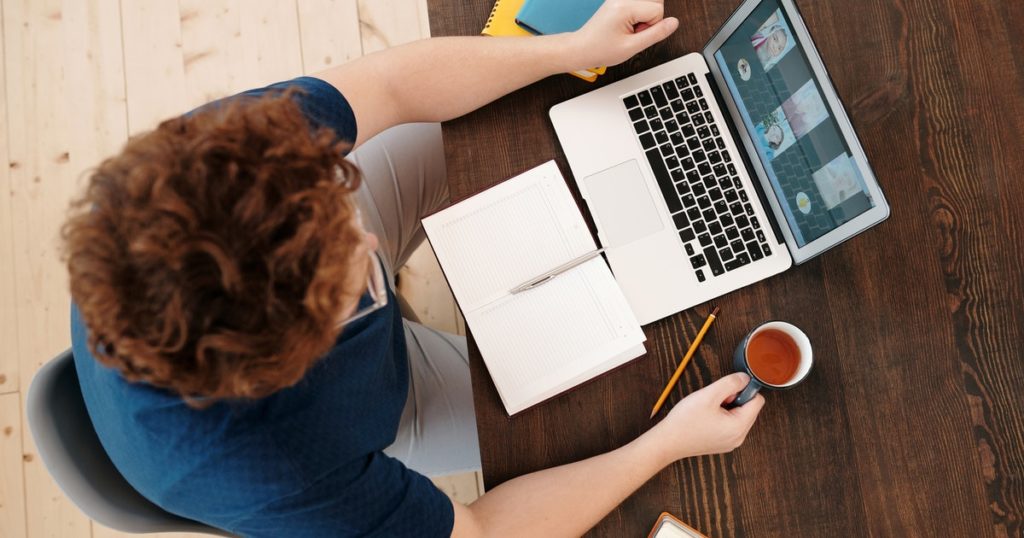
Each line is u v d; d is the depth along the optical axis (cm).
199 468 64
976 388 94
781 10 84
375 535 73
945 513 92
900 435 93
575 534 85
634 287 94
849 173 82
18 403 161
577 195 96
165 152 51
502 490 86
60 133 171
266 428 65
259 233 49
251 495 66
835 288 96
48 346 163
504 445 90
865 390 93
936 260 96
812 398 93
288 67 175
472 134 97
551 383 89
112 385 63
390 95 91
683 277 94
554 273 90
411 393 112
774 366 91
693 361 94
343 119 84
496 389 90
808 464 92
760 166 96
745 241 95
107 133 171
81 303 52
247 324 51
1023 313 95
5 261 165
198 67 174
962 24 101
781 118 89
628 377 92
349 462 72
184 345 51
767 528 91
